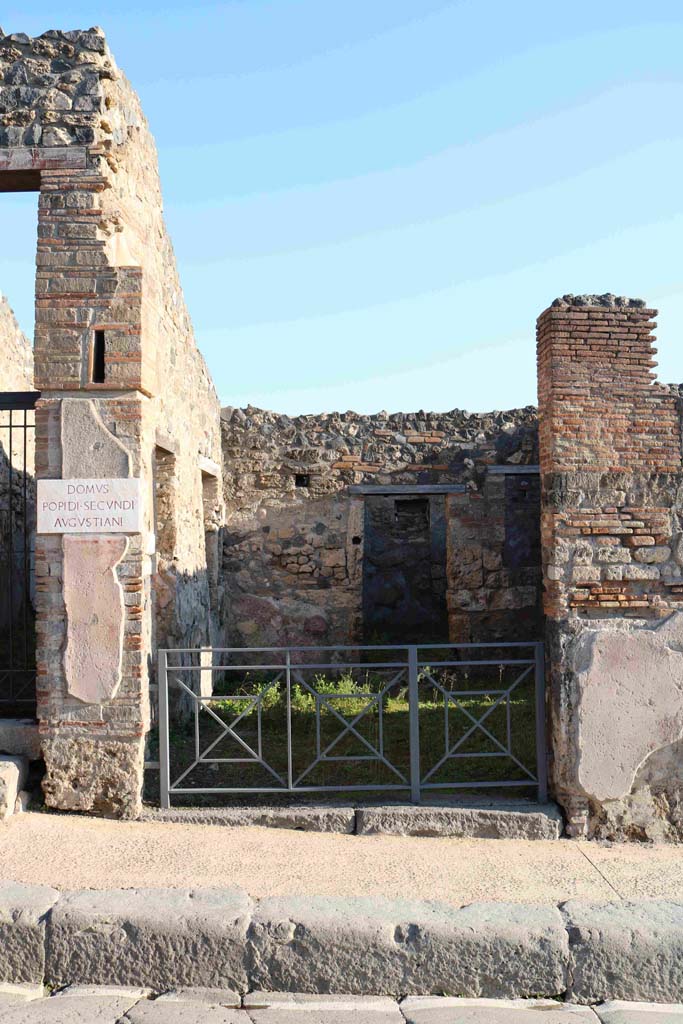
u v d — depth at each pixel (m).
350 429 13.90
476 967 4.93
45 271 7.04
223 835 6.47
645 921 5.05
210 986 4.94
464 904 5.31
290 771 6.86
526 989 4.92
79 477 6.93
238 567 13.70
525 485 13.73
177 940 4.96
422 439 13.85
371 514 17.14
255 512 13.77
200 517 11.90
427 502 17.22
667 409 6.98
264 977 4.94
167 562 9.78
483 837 6.65
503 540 13.66
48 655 6.86
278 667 6.95
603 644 6.74
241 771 7.65
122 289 7.04
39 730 6.87
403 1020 4.56
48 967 4.99
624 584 6.88
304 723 9.32
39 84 7.17
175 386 10.21
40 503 6.92
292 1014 4.65
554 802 6.91
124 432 6.96
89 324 7.02
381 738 6.93
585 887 5.67
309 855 6.14
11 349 12.43
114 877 5.62
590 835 6.69
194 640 10.98
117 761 6.78
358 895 5.43
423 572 17.14
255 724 9.34
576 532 6.88
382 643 16.36
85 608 6.84
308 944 4.94
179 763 7.79
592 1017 4.65
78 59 7.18
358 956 4.93
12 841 6.16
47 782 6.79
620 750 6.68
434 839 6.58
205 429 12.34
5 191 7.75
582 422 6.93
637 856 6.32
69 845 6.14
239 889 5.36
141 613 6.84
